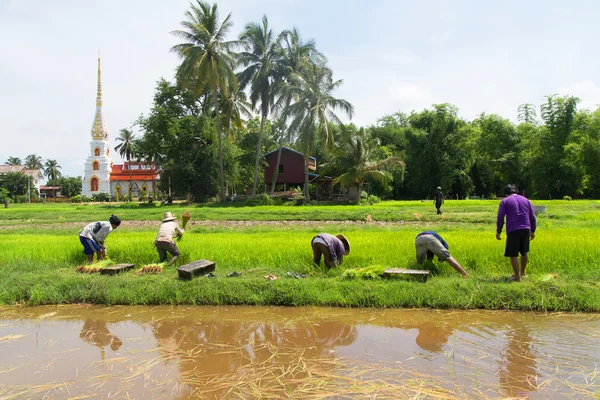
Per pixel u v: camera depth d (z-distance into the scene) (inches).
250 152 1787.6
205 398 143.3
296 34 1520.7
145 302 269.9
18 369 171.9
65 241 458.6
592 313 235.1
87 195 3282.5
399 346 190.5
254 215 914.7
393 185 2213.3
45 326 231.9
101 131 3346.5
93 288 281.6
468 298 249.0
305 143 1421.0
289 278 295.7
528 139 2012.8
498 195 2445.9
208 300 266.8
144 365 174.1
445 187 2171.5
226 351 188.9
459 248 341.1
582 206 1074.7
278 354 183.6
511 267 309.6
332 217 863.7
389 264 323.3
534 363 168.7
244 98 1621.6
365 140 1611.7
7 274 324.8
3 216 1055.6
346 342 197.5
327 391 146.1
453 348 186.7
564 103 1833.2
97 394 148.3
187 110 1659.7
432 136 2207.2
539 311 240.2
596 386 148.4
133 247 389.4
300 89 1391.5
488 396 140.7
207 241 414.3
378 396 141.3
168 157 1658.5
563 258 314.2
